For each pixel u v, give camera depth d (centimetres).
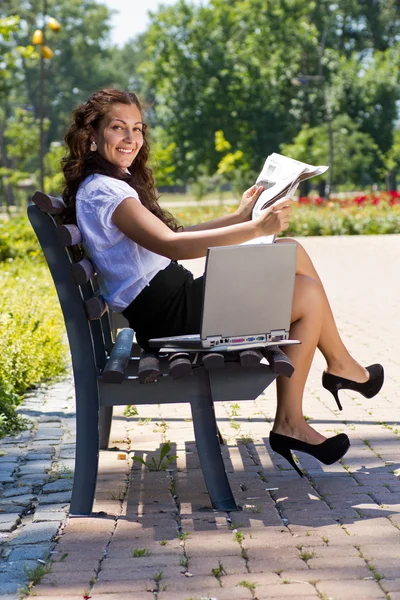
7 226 1952
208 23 5872
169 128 5831
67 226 346
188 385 361
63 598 277
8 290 1085
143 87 9206
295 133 5678
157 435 506
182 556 311
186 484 404
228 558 307
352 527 336
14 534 345
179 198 7575
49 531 341
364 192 5706
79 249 381
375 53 6241
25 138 5719
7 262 1669
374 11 6844
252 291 348
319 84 5494
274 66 5772
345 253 2039
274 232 358
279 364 345
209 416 362
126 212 358
